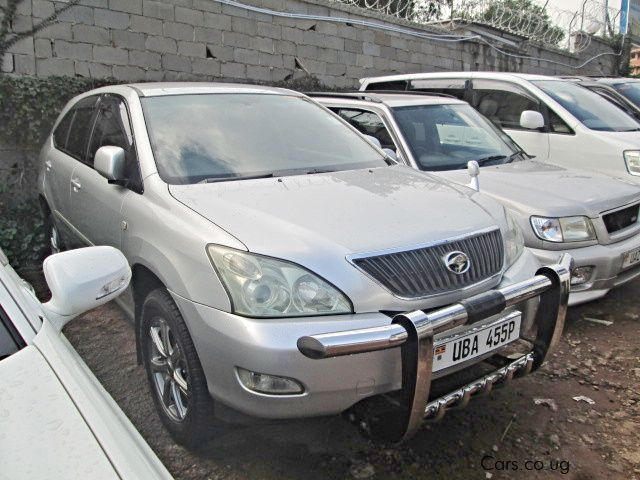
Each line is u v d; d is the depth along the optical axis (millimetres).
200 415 2605
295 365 2244
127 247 3098
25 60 6031
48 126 6098
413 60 10273
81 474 1228
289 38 8312
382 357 2346
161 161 3197
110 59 6629
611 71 17047
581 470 2785
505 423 3141
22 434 1312
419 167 4879
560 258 2916
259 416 2334
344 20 8953
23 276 5344
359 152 3891
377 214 2793
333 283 2379
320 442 2955
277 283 2354
